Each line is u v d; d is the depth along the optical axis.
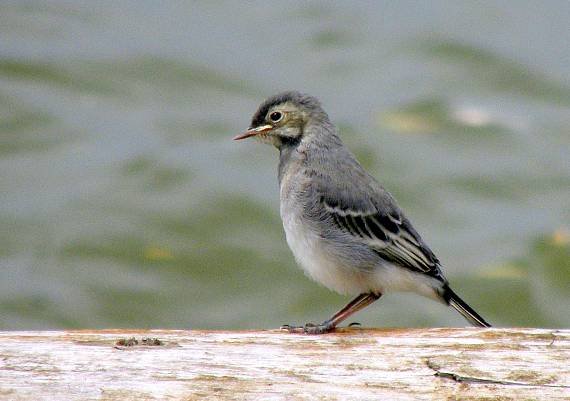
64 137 19.94
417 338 7.90
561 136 19.33
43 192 18.34
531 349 7.56
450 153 19.09
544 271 16.22
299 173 10.34
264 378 7.15
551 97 20.62
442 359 7.39
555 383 7.11
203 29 24.16
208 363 7.28
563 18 23.55
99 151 19.66
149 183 18.61
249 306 15.64
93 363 7.23
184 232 17.34
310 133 10.57
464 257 16.48
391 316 15.47
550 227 17.00
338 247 10.07
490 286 15.87
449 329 8.21
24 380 7.03
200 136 20.05
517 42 22.45
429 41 22.70
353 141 19.31
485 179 18.22
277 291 15.95
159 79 22.12
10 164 19.14
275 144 10.81
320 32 23.62
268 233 17.34
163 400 6.91
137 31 24.03
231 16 24.78
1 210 17.80
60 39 23.56
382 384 7.10
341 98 20.80
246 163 19.22
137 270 16.48
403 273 10.09
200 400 6.91
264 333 8.12
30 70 22.20
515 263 16.22
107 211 17.80
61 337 7.84
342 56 22.53
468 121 19.80
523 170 18.47
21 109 20.83
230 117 20.67
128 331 8.08
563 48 22.20
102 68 22.41
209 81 21.91
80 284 16.09
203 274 16.36
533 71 21.38
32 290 15.94
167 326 15.21
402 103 20.55
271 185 18.58
